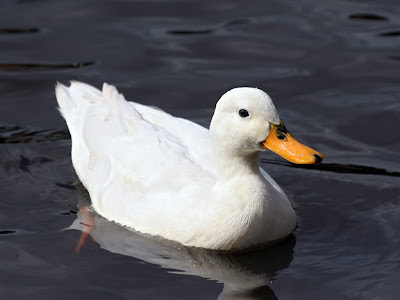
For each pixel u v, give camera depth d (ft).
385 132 46.03
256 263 34.45
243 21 59.82
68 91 45.09
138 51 55.62
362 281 32.37
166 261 34.53
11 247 35.60
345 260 34.24
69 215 38.81
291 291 31.99
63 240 36.29
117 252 35.24
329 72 52.70
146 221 36.50
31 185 41.65
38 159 44.27
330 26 58.54
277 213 35.53
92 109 42.09
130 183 37.52
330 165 43.01
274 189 36.09
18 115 48.73
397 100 49.14
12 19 59.77
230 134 34.27
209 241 35.22
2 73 52.95
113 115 40.50
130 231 37.04
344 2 62.49
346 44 55.98
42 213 38.91
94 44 56.49
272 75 52.49
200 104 49.39
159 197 36.42
